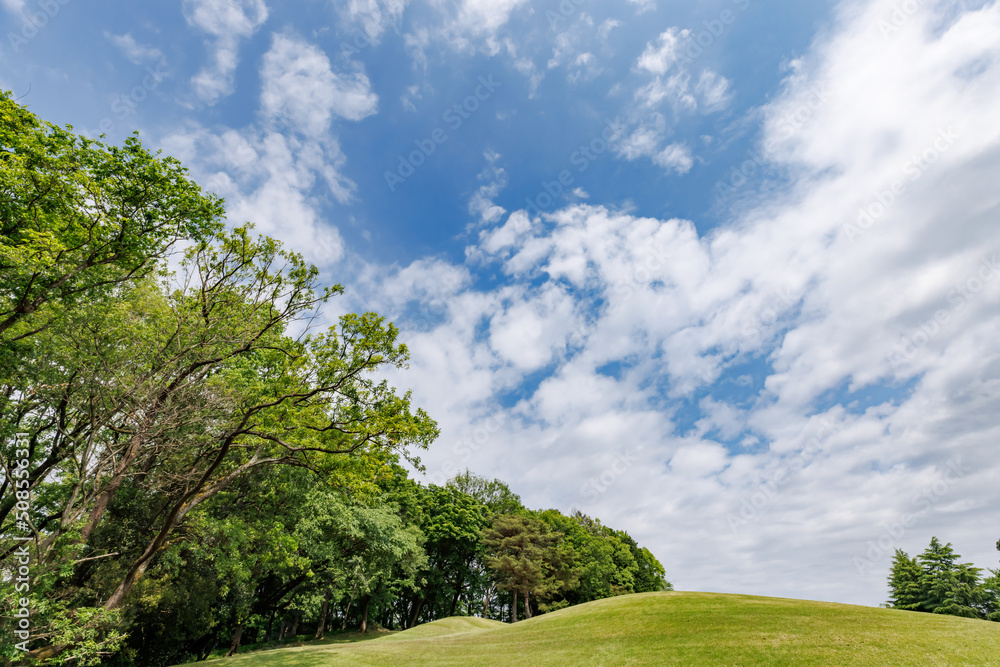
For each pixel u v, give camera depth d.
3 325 12.59
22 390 14.61
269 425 17.05
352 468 17.81
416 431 16.81
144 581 19.66
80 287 14.11
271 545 20.97
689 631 19.36
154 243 15.03
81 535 13.33
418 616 55.06
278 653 21.52
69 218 12.94
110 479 14.80
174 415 14.78
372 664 18.94
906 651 14.65
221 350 16.97
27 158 11.57
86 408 14.63
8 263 11.84
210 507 20.27
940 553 53.34
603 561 62.72
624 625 21.98
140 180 13.69
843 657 14.51
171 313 16.30
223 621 28.66
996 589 49.47
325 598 36.81
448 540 48.50
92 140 12.70
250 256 16.92
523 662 17.91
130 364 15.06
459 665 18.28
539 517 64.62
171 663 27.72
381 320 17.70
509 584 49.88
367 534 29.73
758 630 18.42
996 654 13.84
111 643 13.20
